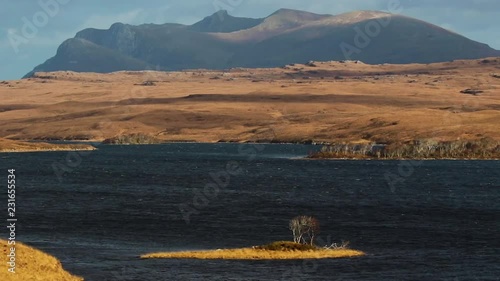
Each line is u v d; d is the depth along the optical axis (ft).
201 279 645.51
